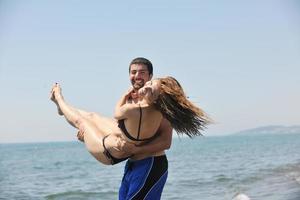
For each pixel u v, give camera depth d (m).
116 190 17.61
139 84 5.10
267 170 21.80
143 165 5.09
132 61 5.18
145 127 4.88
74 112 6.22
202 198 13.98
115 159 5.20
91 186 19.56
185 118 4.89
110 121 5.86
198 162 32.31
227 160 33.66
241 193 14.23
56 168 33.06
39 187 20.14
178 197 14.33
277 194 13.62
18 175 26.98
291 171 20.17
